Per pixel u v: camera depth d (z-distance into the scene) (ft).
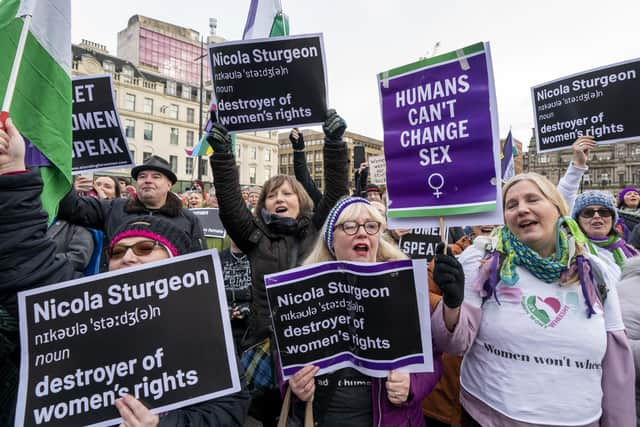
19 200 4.85
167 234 5.40
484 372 6.09
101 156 10.14
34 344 4.61
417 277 5.68
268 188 10.26
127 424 4.32
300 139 12.20
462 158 6.27
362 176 16.47
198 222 12.27
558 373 5.59
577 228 5.93
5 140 4.90
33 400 4.48
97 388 4.58
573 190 11.48
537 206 6.04
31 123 6.28
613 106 11.60
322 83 9.29
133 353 4.69
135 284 4.85
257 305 8.86
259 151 198.49
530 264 5.89
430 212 6.48
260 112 9.36
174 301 4.85
